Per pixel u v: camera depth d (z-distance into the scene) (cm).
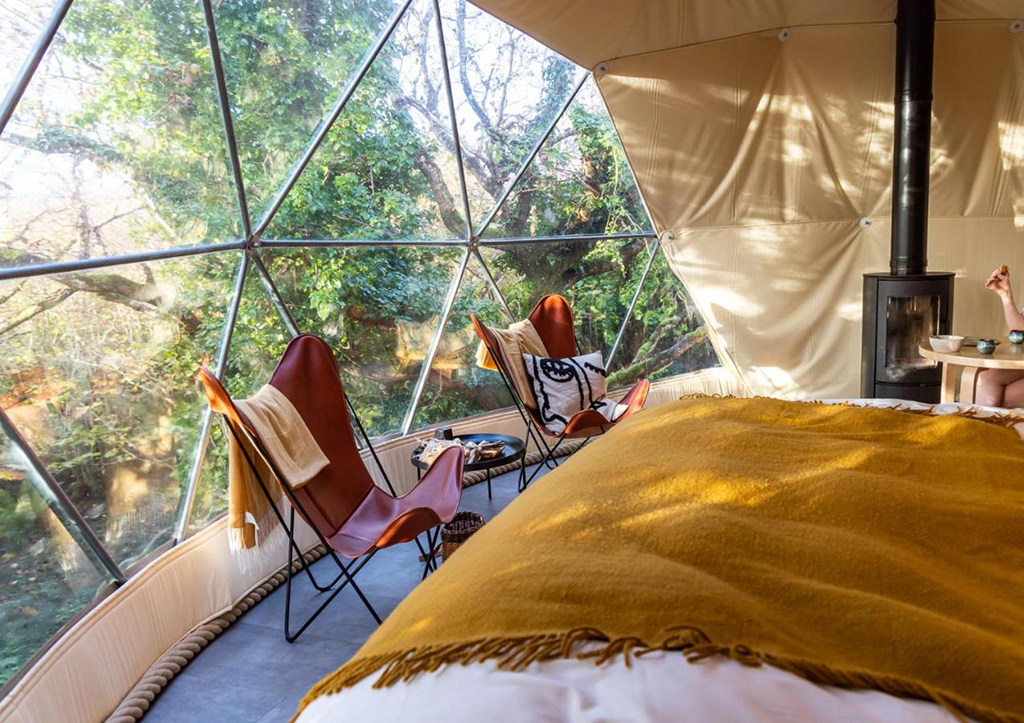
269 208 390
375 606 337
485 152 532
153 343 302
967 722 108
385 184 466
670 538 163
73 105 253
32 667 223
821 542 162
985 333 609
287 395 340
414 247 491
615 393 634
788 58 572
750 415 270
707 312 643
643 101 570
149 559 299
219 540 337
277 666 287
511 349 480
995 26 553
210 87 332
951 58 563
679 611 132
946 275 537
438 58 486
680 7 519
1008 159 580
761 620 131
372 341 470
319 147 417
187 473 325
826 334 625
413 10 460
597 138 600
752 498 188
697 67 563
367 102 445
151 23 290
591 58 545
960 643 120
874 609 132
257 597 345
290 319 409
